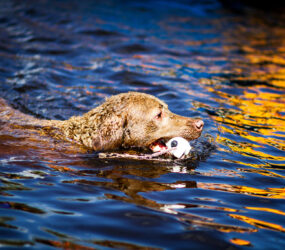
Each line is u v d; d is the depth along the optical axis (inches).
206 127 270.2
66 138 235.3
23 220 138.9
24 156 207.9
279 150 234.8
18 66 394.9
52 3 662.5
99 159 215.5
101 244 125.7
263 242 132.4
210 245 128.5
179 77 388.5
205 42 524.1
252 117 293.6
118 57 443.2
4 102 300.7
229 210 157.5
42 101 315.3
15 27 523.2
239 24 626.5
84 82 364.2
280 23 641.6
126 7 681.6
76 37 505.4
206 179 192.4
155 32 555.5
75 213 147.4
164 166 209.2
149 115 237.9
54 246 122.7
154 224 141.3
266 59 461.7
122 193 169.0
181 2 740.0
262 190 181.2
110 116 231.8
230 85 371.6
